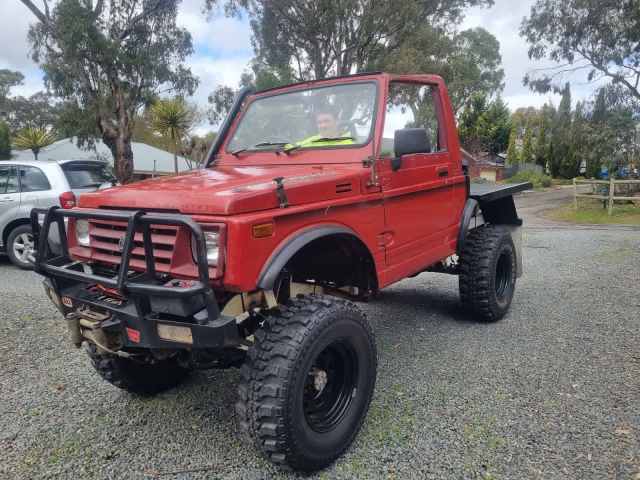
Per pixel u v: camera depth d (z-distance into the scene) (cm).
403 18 2397
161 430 306
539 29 2584
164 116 2252
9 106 4703
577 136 2680
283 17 2380
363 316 281
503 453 271
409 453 274
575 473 252
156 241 251
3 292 625
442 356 406
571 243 964
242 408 244
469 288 467
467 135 4525
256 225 239
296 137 381
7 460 277
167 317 250
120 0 2189
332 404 276
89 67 2183
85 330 282
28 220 776
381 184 342
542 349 416
